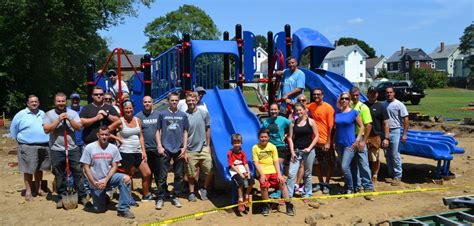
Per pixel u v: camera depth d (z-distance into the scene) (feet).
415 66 325.01
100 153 23.09
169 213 23.54
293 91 28.55
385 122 28.22
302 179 26.45
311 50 37.73
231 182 23.72
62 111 24.73
